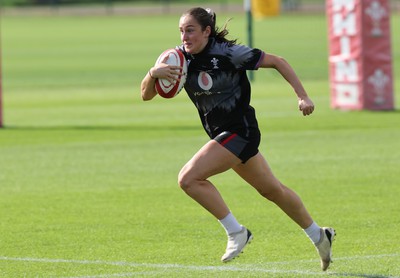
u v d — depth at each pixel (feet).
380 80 231.50
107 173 147.54
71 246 98.07
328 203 120.88
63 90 295.89
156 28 605.73
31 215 115.55
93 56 426.10
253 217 112.98
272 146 174.60
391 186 132.16
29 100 268.62
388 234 102.06
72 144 181.06
